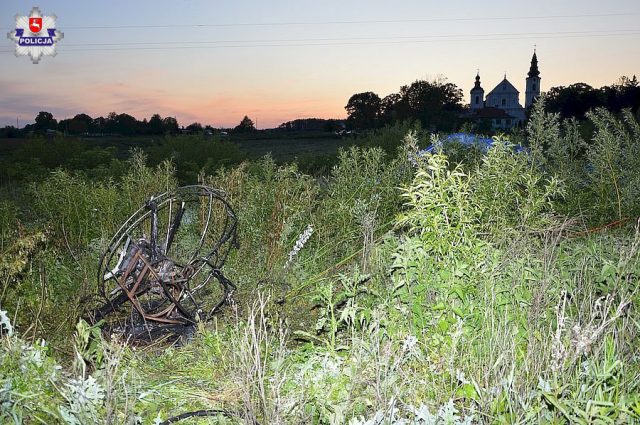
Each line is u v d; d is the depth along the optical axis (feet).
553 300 15.30
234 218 18.19
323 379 12.30
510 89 558.56
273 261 21.22
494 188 20.51
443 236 15.47
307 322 17.72
